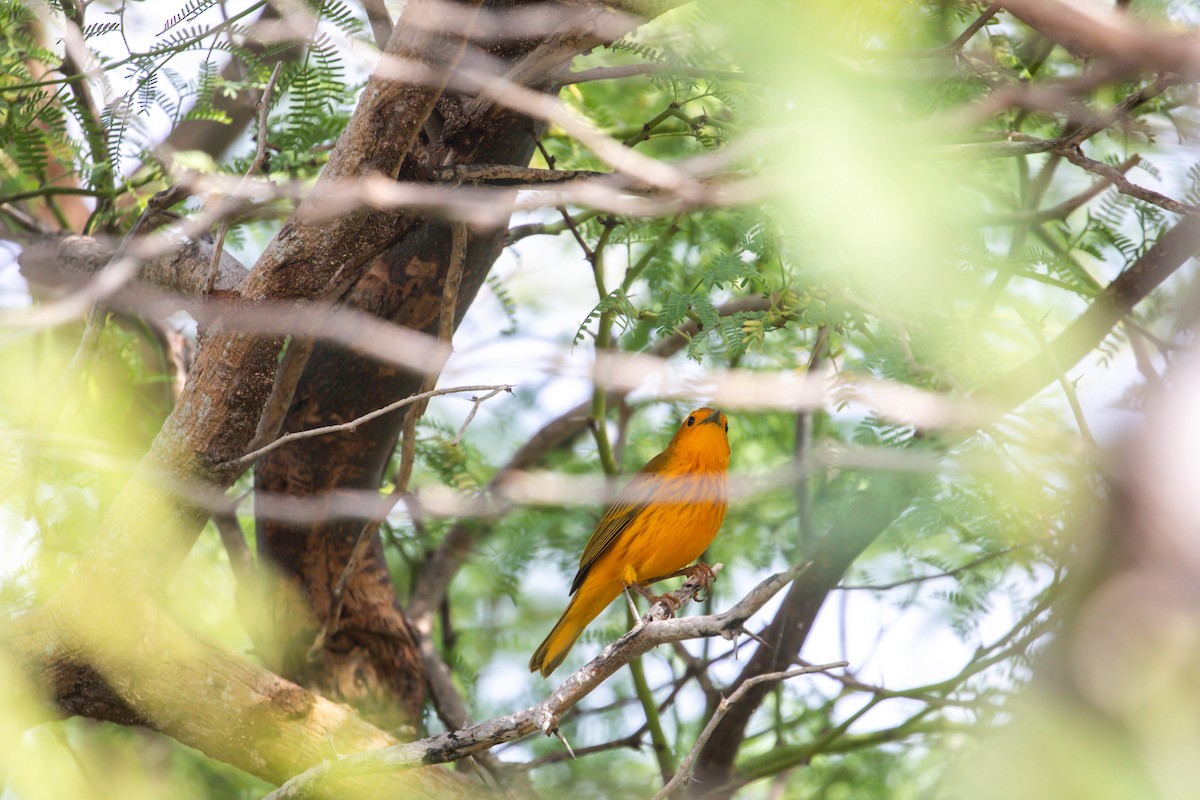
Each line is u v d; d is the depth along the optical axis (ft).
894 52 24.93
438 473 41.83
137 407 39.40
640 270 38.45
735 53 16.44
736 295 41.45
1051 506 26.78
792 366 41.63
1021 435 28.04
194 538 29.68
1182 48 14.11
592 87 42.60
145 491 28.30
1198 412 17.43
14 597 33.63
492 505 32.53
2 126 35.12
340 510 35.68
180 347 41.63
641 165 23.16
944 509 29.22
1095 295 34.83
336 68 32.09
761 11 14.14
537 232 39.93
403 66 25.27
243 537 40.32
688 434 38.11
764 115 27.96
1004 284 32.22
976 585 42.11
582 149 39.58
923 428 31.22
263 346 27.37
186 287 31.89
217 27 29.12
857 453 29.07
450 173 29.22
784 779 42.01
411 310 34.83
